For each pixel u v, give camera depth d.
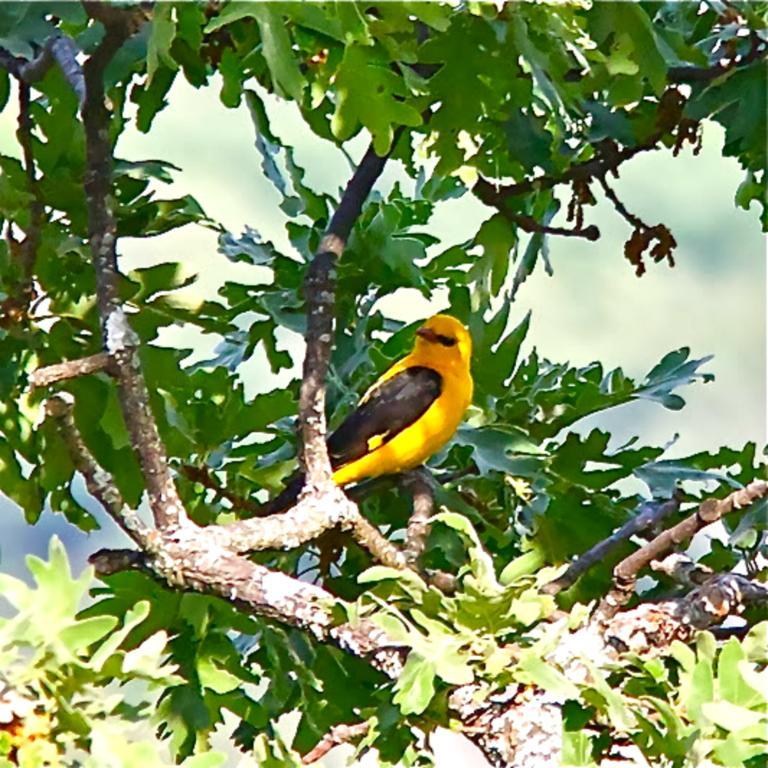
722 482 9.09
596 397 9.23
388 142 7.07
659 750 6.23
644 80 9.34
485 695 6.42
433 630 6.41
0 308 8.24
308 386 7.73
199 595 7.73
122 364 6.97
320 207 9.88
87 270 8.41
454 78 8.08
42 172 8.38
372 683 8.21
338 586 8.55
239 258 9.43
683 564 8.02
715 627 7.85
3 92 8.43
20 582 5.92
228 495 8.66
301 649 8.22
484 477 9.11
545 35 7.88
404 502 9.50
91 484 6.91
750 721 6.00
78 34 8.77
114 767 5.81
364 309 9.69
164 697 7.60
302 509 7.44
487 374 9.60
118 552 7.10
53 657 5.87
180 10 7.45
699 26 9.48
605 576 8.63
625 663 6.65
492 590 6.36
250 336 9.52
